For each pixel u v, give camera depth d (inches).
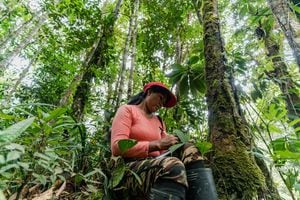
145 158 64.7
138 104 80.7
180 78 119.0
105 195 66.0
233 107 79.2
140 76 231.0
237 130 75.9
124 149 62.0
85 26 201.8
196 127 124.0
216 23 96.4
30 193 70.6
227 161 70.4
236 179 67.0
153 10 201.8
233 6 151.8
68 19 206.8
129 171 63.4
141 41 206.4
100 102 182.9
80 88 180.7
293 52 70.4
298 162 57.5
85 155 86.7
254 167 69.4
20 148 40.3
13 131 35.8
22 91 241.4
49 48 251.0
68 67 221.8
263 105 82.1
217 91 82.7
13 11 254.8
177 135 65.9
